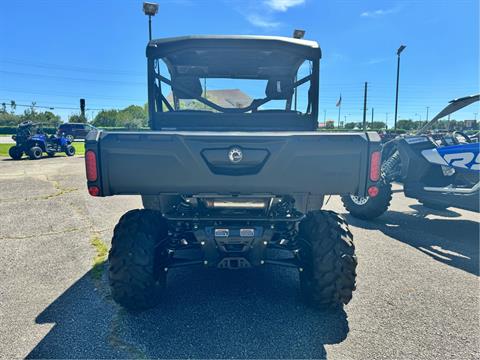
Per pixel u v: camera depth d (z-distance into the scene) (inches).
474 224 230.2
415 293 128.6
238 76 138.9
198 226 108.5
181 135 98.5
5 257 160.7
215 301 121.3
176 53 125.9
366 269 151.0
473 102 219.6
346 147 99.7
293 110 138.1
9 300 120.8
